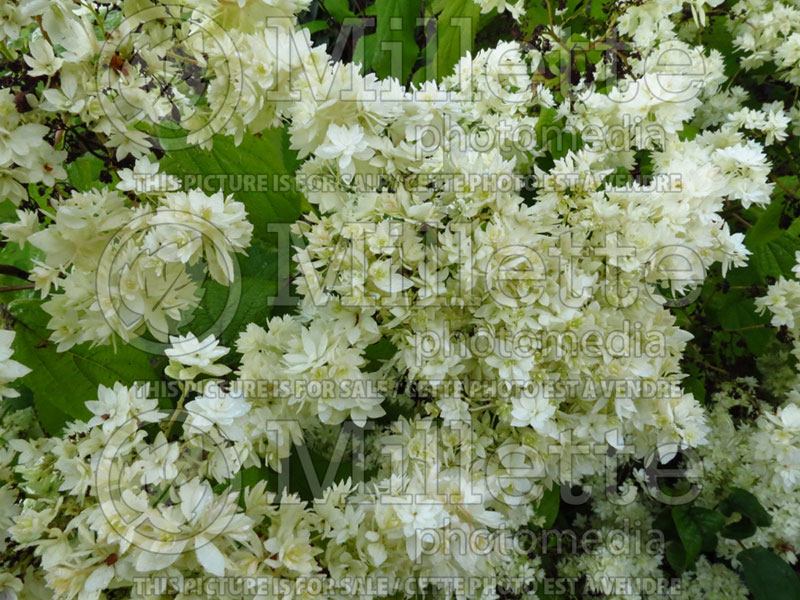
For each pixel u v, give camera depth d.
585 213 0.28
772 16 0.43
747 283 0.41
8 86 0.25
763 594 0.34
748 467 0.37
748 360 0.42
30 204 0.28
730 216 0.41
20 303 0.29
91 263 0.25
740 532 0.35
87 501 0.24
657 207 0.29
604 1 0.41
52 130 0.25
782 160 0.44
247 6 0.26
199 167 0.31
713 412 0.39
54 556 0.23
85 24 0.24
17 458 0.29
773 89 0.49
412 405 0.32
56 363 0.29
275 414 0.28
